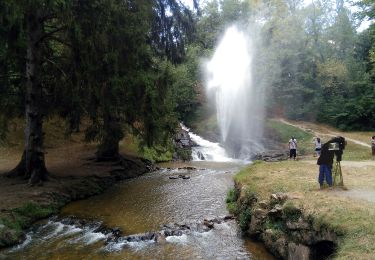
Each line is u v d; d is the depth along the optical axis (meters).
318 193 11.76
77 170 22.30
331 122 44.50
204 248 11.23
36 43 17.86
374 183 13.50
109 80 17.78
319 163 12.61
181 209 15.66
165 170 27.22
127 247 11.38
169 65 22.75
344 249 7.80
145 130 21.33
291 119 46.03
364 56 51.28
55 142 31.77
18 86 19.61
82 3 16.45
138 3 18.83
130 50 18.64
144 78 19.17
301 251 9.61
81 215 14.97
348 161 21.41
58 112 19.97
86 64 17.17
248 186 14.55
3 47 16.33
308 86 46.78
